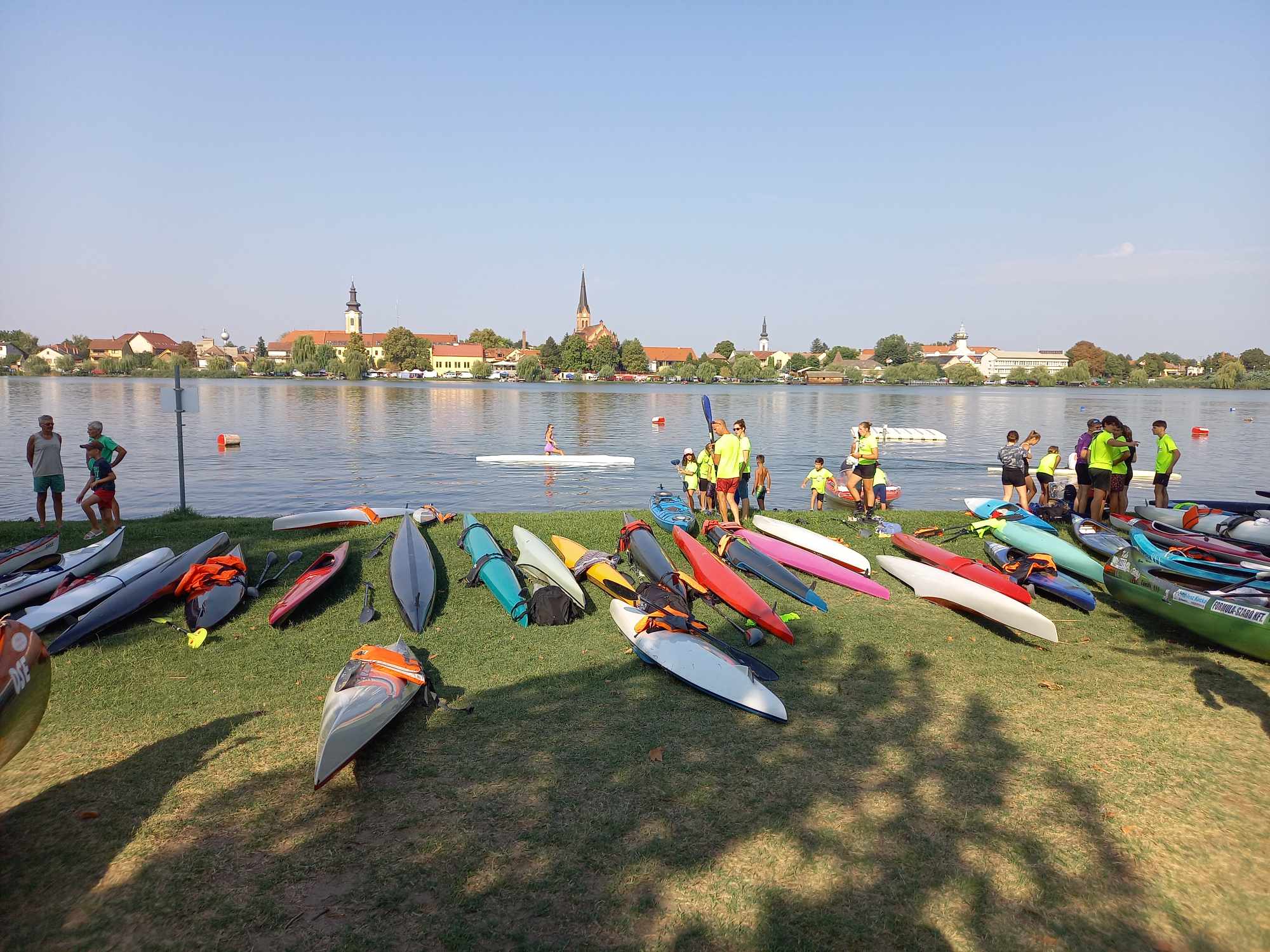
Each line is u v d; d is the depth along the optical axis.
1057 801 5.10
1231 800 5.14
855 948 3.84
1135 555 9.12
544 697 6.60
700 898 4.16
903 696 6.72
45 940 3.85
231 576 8.84
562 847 4.57
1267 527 11.55
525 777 5.32
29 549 9.84
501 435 41.88
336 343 192.62
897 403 85.12
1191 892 4.28
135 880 4.28
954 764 5.55
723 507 12.81
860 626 8.61
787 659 7.60
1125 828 4.81
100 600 8.50
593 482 25.52
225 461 29.80
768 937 3.90
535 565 9.69
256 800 5.03
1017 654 7.75
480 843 4.60
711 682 6.63
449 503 21.38
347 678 6.32
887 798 5.09
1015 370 185.62
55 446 12.56
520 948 3.82
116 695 6.56
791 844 4.60
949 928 3.99
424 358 164.88
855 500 15.33
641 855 4.50
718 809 4.94
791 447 37.72
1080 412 69.81
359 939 3.86
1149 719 6.28
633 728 6.04
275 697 6.54
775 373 182.38
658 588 8.86
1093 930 4.00
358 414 54.94
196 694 6.61
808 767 5.48
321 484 24.62
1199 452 36.66
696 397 95.94
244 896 4.16
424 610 8.36
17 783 5.23
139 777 5.30
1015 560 10.97
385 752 5.65
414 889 4.21
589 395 97.25
